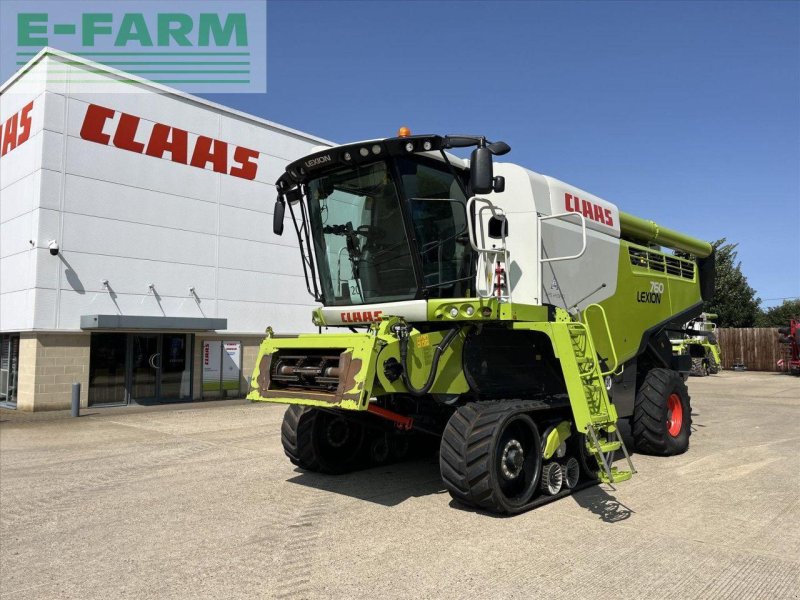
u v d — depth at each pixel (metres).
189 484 6.77
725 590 3.80
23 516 5.61
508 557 4.37
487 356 6.08
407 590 3.82
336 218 6.41
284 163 19.14
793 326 28.48
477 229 6.27
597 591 3.79
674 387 8.32
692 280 10.22
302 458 6.97
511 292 6.34
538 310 6.09
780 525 5.12
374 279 6.17
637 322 8.29
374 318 6.15
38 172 14.11
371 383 5.04
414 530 5.02
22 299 14.47
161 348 16.30
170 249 16.31
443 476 5.47
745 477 6.93
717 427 11.18
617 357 7.71
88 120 14.85
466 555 4.42
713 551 4.49
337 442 7.22
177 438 10.13
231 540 4.84
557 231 6.70
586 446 5.91
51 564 4.38
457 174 6.22
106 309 15.02
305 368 5.64
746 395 18.08
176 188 16.50
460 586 3.87
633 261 8.45
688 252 10.39
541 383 6.51
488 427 5.30
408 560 4.34
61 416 13.24
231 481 6.88
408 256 5.86
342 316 6.44
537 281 6.23
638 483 6.66
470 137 5.47
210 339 17.16
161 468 7.66
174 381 16.55
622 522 5.21
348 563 4.29
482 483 5.21
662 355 8.95
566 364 5.69
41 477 7.24
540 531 4.96
